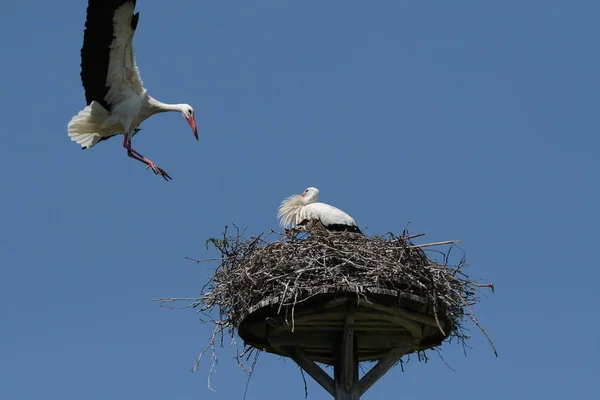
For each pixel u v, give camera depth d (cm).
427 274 1387
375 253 1391
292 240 1426
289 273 1364
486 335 1332
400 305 1359
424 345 1499
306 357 1431
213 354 1422
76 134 1850
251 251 1464
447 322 1408
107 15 1711
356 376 1423
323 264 1362
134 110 1845
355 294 1330
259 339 1468
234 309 1424
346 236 1441
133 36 1753
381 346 1455
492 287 1439
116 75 1812
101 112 1844
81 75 1791
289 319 1362
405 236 1421
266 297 1368
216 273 1473
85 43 1742
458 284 1433
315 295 1329
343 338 1395
